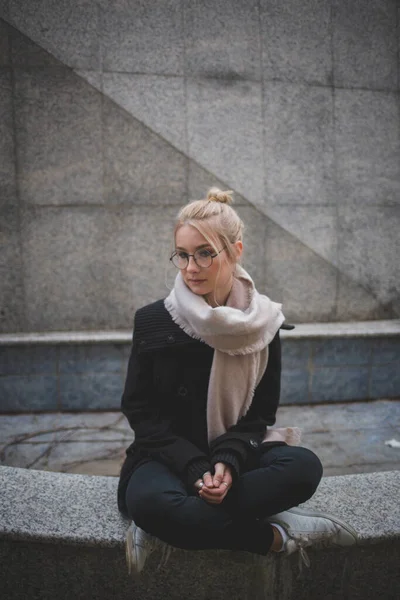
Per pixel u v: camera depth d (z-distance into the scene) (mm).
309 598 1507
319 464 1412
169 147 3744
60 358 3410
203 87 3742
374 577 1524
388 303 4105
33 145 3594
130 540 1370
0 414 3400
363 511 1561
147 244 3781
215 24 3713
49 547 1464
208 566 1478
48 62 3557
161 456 1378
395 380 3672
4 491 1661
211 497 1260
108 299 3771
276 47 3803
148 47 3650
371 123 3990
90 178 3674
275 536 1377
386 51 3953
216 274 1379
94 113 3637
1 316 3654
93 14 3568
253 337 1417
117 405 3469
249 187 3873
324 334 3516
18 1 3482
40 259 3668
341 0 3842
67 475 1798
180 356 1446
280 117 3859
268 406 1557
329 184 3977
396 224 4094
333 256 4031
